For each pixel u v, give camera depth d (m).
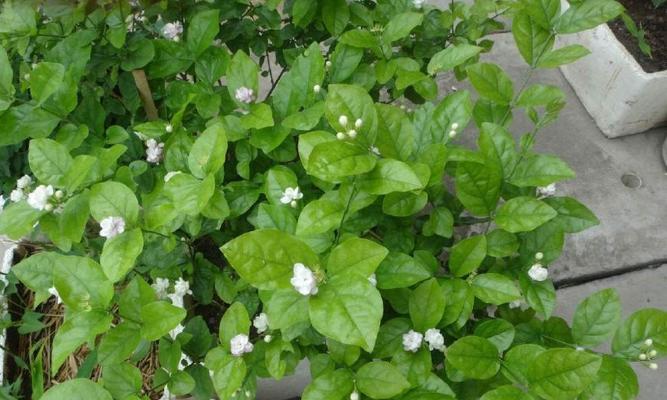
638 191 1.18
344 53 0.76
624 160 1.22
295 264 0.49
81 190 0.62
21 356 0.92
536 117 0.69
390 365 0.53
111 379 0.59
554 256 0.65
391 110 0.58
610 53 1.15
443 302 0.56
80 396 0.52
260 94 1.24
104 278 0.57
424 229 0.66
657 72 1.09
